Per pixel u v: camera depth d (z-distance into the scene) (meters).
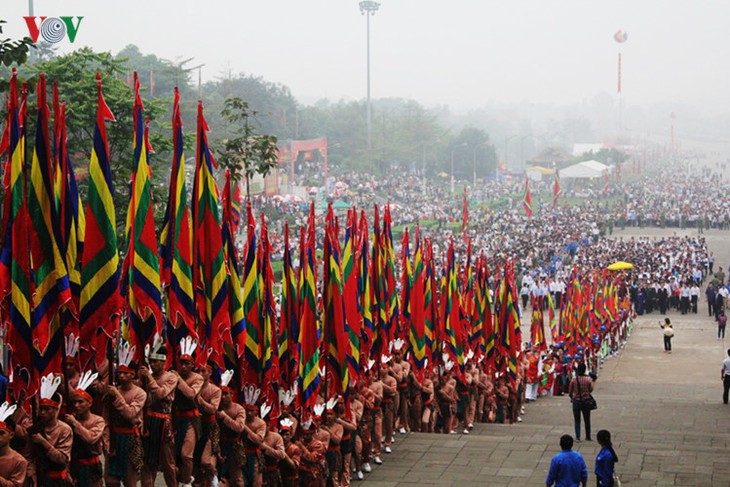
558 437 28.59
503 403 33.97
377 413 25.03
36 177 16.03
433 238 88.12
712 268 89.12
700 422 33.91
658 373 48.75
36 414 15.44
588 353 46.16
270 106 140.88
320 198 104.31
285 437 21.20
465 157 184.12
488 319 34.16
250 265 21.33
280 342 22.12
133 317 17.89
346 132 168.12
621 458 25.39
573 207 142.38
